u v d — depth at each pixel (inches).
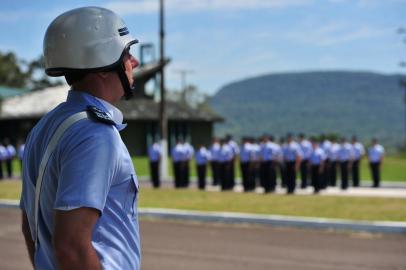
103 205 124.3
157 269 526.0
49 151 129.5
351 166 1466.5
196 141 2898.6
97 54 133.3
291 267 534.9
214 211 857.5
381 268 534.3
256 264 545.3
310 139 1353.3
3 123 2888.8
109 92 137.6
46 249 135.0
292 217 789.9
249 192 1272.1
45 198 131.8
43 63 139.3
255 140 1370.6
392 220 761.6
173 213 845.8
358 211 848.9
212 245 637.3
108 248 127.3
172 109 2854.3
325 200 1010.1
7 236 701.9
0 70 4350.4
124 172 129.3
